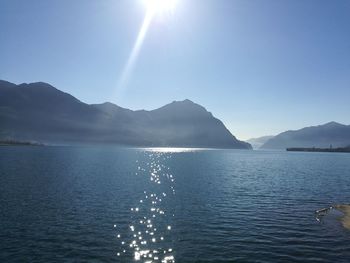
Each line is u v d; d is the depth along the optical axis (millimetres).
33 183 72500
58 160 156000
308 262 28375
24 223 39469
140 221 41656
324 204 54031
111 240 33750
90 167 120125
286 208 50562
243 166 145125
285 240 34281
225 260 28719
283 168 134250
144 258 29031
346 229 38438
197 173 107688
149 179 87188
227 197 60000
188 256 29625
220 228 38750
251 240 34250
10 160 145875
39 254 29516
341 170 124688
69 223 39906
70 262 27797
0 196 56125
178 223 40906
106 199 55688
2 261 27781
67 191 62656
